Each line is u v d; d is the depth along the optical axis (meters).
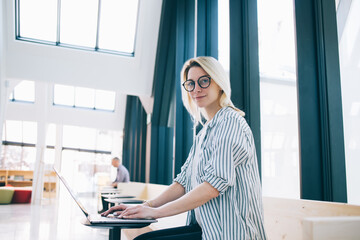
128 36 7.64
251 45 3.12
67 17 7.34
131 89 7.65
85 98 13.23
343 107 1.89
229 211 1.07
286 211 1.88
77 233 5.03
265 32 3.02
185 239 1.14
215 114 1.23
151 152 7.27
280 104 2.70
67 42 7.43
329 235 0.69
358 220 0.71
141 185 6.18
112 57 7.49
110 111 13.61
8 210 8.56
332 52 1.94
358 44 1.79
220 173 1.04
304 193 1.91
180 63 5.50
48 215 7.51
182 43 5.57
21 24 7.09
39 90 10.50
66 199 13.48
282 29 2.72
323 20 1.98
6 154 14.96
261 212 1.15
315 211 1.65
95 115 13.28
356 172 1.77
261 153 2.97
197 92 1.25
